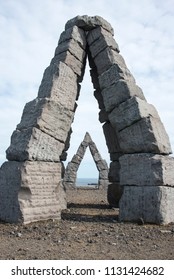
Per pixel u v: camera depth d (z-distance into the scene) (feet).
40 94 29.19
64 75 29.94
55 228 23.06
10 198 25.16
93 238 20.66
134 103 27.55
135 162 26.96
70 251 17.61
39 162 25.99
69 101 29.84
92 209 35.60
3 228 23.00
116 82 29.27
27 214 24.41
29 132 26.12
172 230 23.15
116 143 36.73
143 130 26.91
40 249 17.81
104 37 32.37
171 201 26.16
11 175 25.61
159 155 26.55
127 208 26.58
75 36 32.48
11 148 26.66
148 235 21.84
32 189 25.07
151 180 25.82
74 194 58.65
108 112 29.58
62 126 28.32
